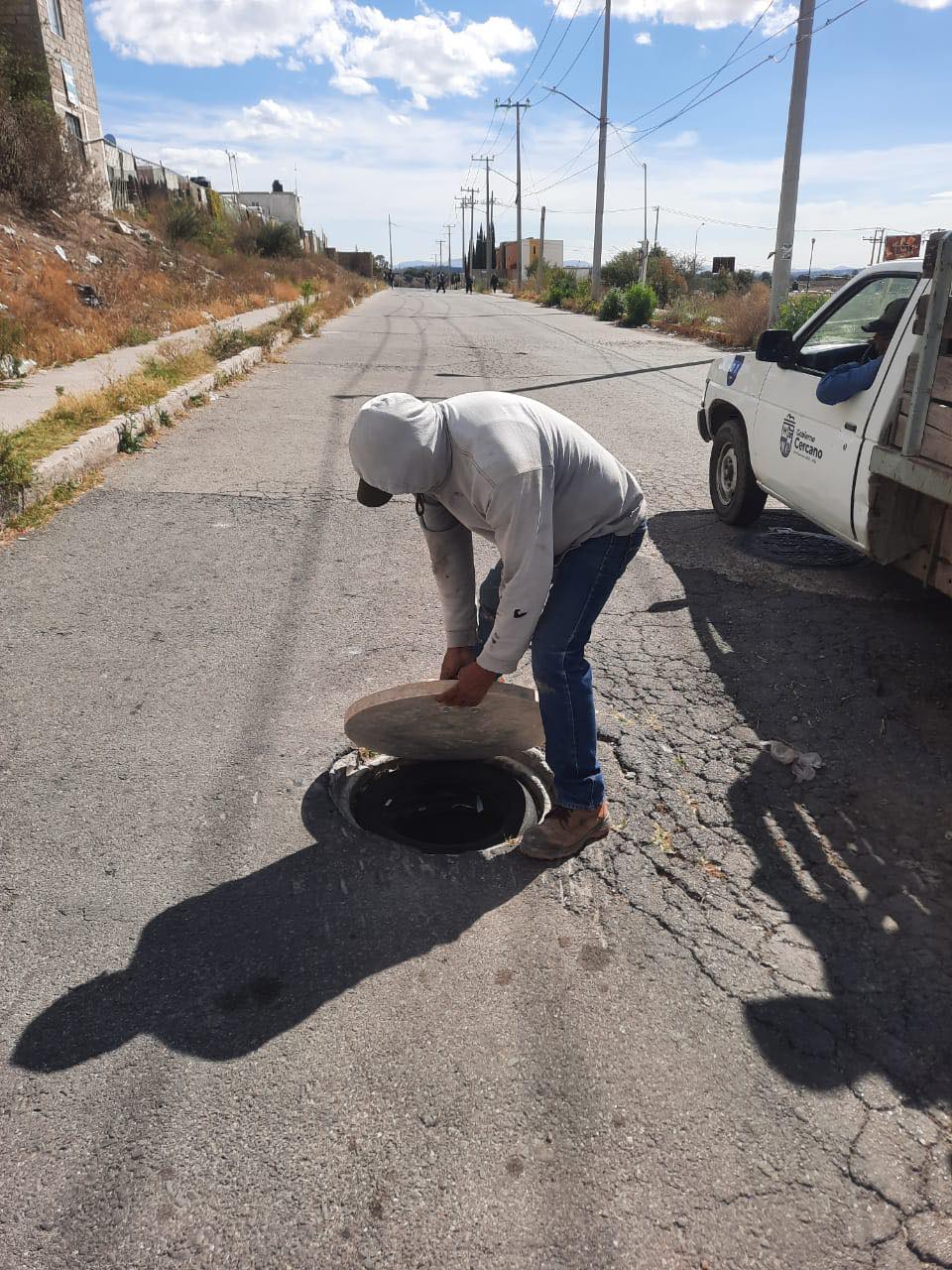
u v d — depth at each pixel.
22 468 5.81
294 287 29.06
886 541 4.21
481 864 2.79
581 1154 1.88
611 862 2.80
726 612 4.72
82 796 3.04
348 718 2.89
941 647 4.34
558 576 2.58
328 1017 2.21
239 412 9.51
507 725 2.93
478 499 2.21
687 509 6.63
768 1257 1.70
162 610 4.54
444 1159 1.86
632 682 3.95
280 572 5.09
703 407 6.46
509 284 78.44
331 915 2.55
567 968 2.38
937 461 3.53
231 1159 1.85
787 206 15.92
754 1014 2.25
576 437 2.44
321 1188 1.80
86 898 2.58
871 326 4.61
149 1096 1.98
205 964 2.36
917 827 3.01
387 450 2.10
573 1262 1.68
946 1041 2.19
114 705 3.62
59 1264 1.65
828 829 2.99
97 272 16.48
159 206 25.94
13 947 2.39
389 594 4.83
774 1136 1.93
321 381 11.96
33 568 5.04
